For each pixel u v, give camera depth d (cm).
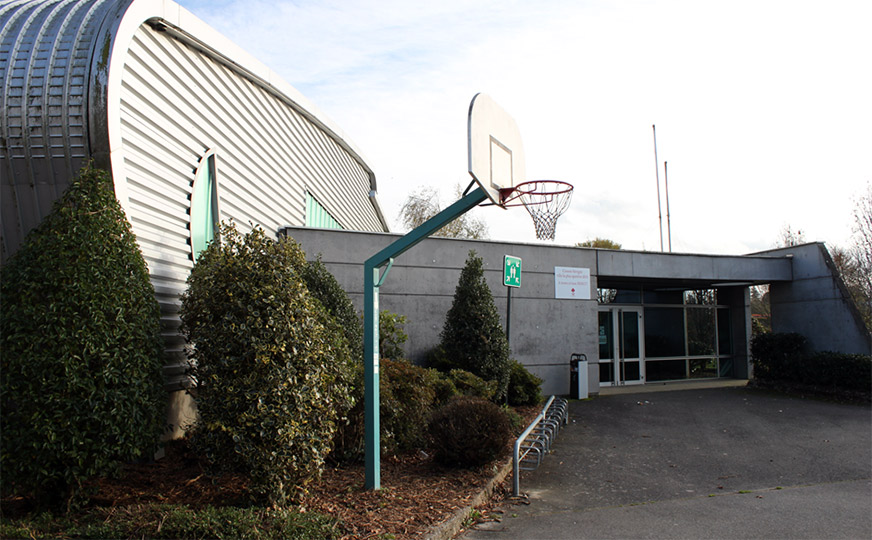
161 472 665
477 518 627
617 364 1833
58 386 484
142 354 529
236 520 493
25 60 638
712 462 894
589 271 1614
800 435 1094
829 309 1722
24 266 510
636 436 1082
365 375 657
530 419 1141
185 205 817
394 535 520
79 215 525
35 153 631
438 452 772
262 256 592
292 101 1188
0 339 487
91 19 666
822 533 589
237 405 543
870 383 1472
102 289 512
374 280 667
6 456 479
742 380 1967
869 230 1856
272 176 1148
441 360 1234
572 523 617
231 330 555
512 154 742
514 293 1514
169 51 755
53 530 483
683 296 1995
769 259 1828
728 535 583
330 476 698
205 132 854
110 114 626
